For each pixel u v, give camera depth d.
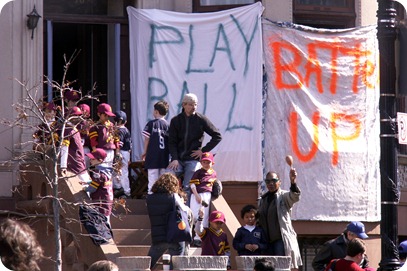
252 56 40.41
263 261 28.27
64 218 33.47
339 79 41.22
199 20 40.56
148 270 29.45
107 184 32.78
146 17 40.72
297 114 40.44
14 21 39.62
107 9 42.56
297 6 42.16
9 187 38.31
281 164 40.19
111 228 34.56
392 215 27.86
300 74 40.78
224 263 29.92
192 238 34.50
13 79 39.12
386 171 27.97
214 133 36.06
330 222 40.72
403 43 27.84
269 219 32.97
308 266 41.66
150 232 34.25
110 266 19.75
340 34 41.41
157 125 36.41
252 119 40.19
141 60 40.72
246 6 40.59
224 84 40.34
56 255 27.47
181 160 35.81
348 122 41.19
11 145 38.59
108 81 42.84
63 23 43.22
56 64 43.38
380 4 28.09
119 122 37.97
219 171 39.88
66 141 33.44
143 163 38.47
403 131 28.08
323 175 40.53
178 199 31.48
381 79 28.09
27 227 16.84
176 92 40.41
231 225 34.22
